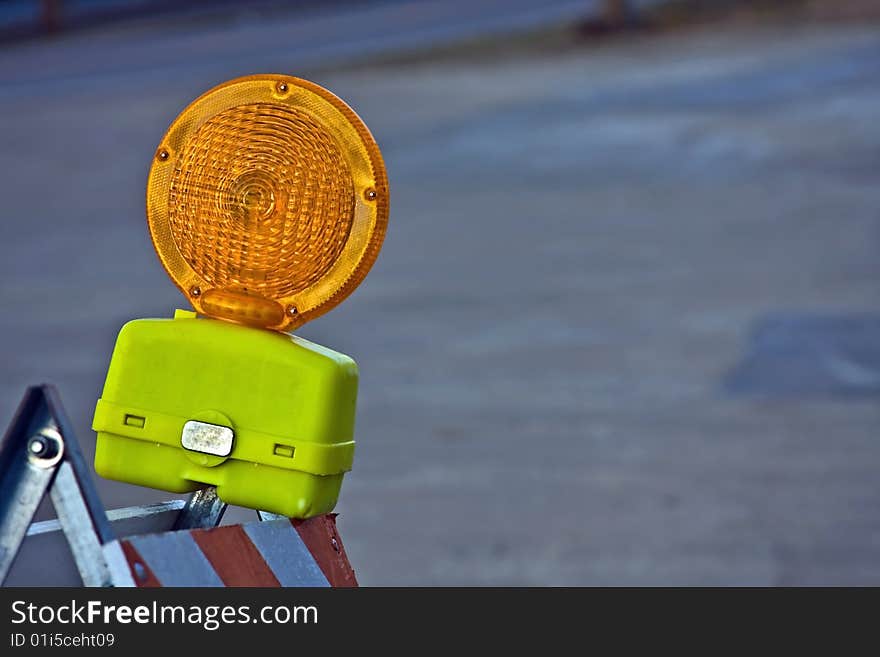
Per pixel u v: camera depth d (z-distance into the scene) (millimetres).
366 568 22859
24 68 148250
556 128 94938
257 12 172750
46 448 5273
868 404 33906
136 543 5422
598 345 43562
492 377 39781
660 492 27219
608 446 31266
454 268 59188
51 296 59844
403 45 138375
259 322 6238
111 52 154000
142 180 90625
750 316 46438
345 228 6152
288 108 6207
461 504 26750
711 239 61312
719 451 30219
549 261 59312
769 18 130625
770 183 72688
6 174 95688
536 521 25500
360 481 28891
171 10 179750
